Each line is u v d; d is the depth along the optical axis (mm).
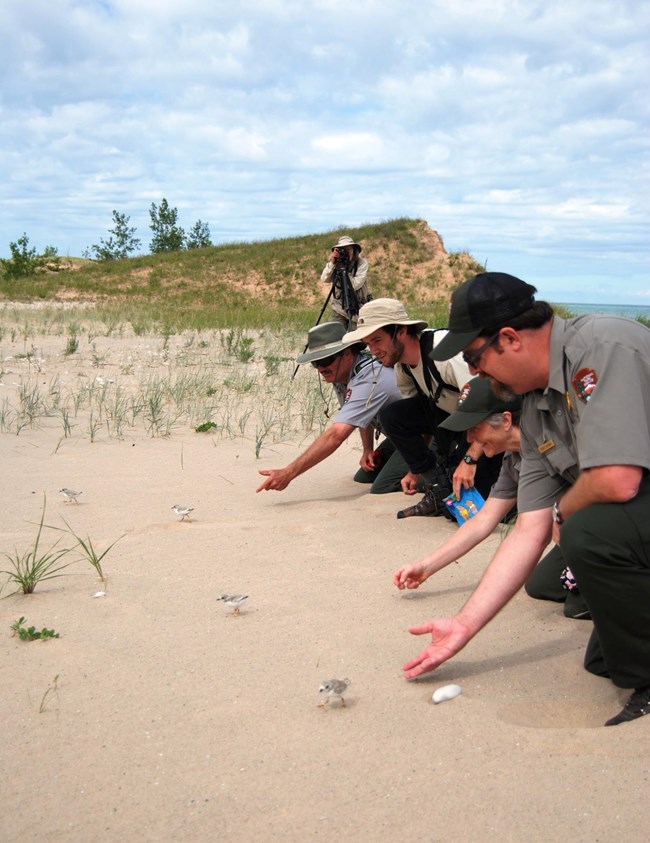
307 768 2219
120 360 10250
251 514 4777
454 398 4473
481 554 3949
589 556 2312
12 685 2711
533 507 2744
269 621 3209
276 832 1960
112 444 6535
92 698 2621
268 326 14984
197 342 12180
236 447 6582
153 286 32625
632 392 2273
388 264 34469
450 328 2514
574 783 2094
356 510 4816
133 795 2117
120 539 4273
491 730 2379
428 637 3051
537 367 2447
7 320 14414
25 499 5039
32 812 2055
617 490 2256
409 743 2326
